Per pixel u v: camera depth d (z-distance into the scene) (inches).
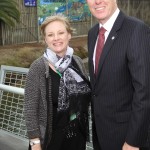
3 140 122.0
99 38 77.8
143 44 68.8
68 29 84.2
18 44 478.3
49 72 82.4
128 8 726.5
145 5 780.6
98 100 77.7
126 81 72.2
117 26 73.2
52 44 82.7
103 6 74.2
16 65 365.1
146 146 73.8
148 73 67.9
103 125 78.2
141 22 71.7
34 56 398.9
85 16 605.9
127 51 69.9
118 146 77.0
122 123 74.9
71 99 83.1
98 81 76.4
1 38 463.8
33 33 506.9
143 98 67.1
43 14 513.0
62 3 545.6
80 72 86.3
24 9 487.2
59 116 83.6
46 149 84.1
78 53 462.6
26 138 121.0
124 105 74.0
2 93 125.6
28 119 81.4
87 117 89.4
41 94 81.4
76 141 88.0
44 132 82.9
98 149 85.4
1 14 429.4
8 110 125.3
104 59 73.7
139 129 67.6
